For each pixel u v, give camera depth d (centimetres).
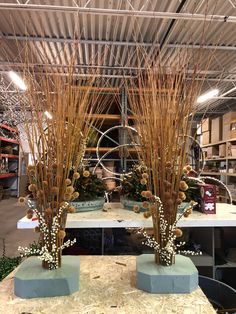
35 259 120
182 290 107
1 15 346
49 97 105
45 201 105
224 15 333
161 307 98
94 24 370
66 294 104
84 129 116
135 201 192
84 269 130
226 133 659
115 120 371
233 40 407
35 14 341
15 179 949
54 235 105
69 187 104
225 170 669
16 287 104
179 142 108
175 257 122
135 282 116
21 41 379
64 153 105
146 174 112
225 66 477
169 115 106
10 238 456
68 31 389
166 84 108
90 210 196
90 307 97
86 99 112
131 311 95
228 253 218
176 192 109
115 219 173
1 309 95
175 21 333
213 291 130
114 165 404
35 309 96
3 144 860
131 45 402
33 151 105
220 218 181
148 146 109
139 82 112
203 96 464
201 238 219
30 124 106
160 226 111
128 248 221
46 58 113
